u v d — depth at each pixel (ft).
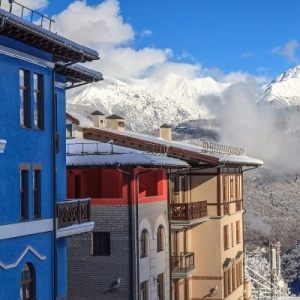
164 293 137.18
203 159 151.74
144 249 127.54
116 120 157.99
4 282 79.46
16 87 82.79
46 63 89.15
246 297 191.72
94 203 122.42
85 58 92.79
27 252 84.12
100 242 122.93
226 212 167.02
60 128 98.12
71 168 118.01
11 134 81.41
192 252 157.28
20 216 83.51
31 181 85.66
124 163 117.19
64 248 95.61
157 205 133.90
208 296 160.15
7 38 80.33
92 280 122.21
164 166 123.85
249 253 349.00
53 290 89.56
